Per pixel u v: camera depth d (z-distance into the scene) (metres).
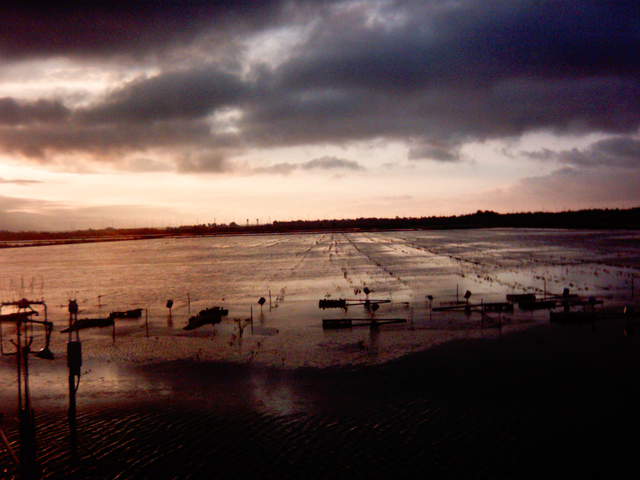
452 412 29.11
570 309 58.31
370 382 34.19
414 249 167.00
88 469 24.05
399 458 24.28
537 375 34.88
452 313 56.72
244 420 28.67
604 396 30.98
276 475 23.11
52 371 38.62
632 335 45.03
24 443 23.69
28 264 163.00
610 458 23.98
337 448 25.28
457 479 22.48
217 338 48.03
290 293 76.50
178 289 87.06
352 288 79.31
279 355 41.25
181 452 25.36
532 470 23.09
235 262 140.88
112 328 54.56
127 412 30.19
